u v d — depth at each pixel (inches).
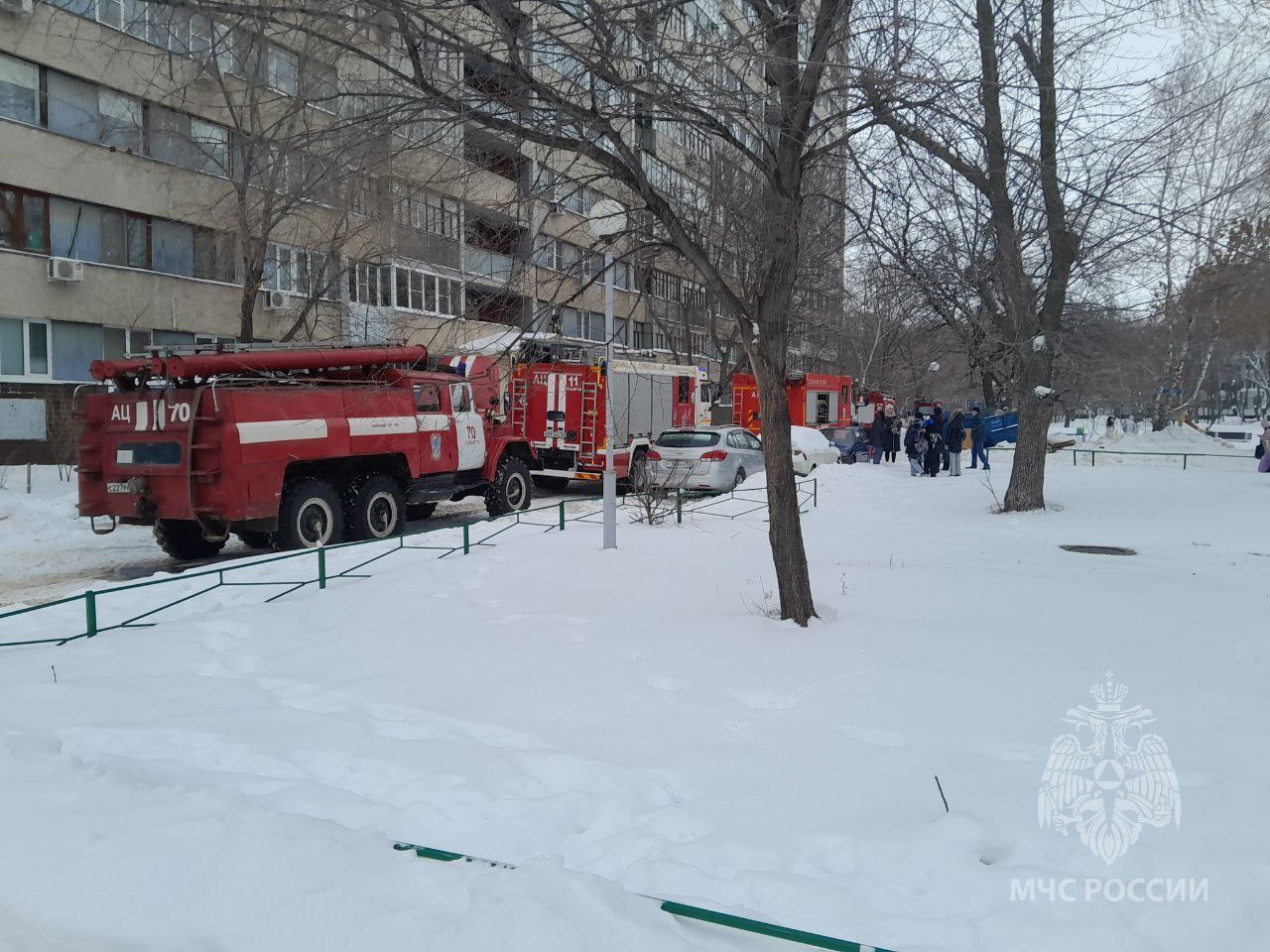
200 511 422.0
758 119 261.4
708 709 200.7
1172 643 253.6
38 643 268.5
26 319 762.8
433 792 157.2
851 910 116.5
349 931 108.9
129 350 832.9
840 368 1512.1
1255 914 112.7
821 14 245.4
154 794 149.5
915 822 140.6
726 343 1014.4
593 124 241.3
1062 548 453.1
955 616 286.8
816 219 304.2
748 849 133.0
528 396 748.6
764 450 281.4
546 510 623.8
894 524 543.2
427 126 244.4
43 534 532.4
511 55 227.1
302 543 457.4
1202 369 1402.6
